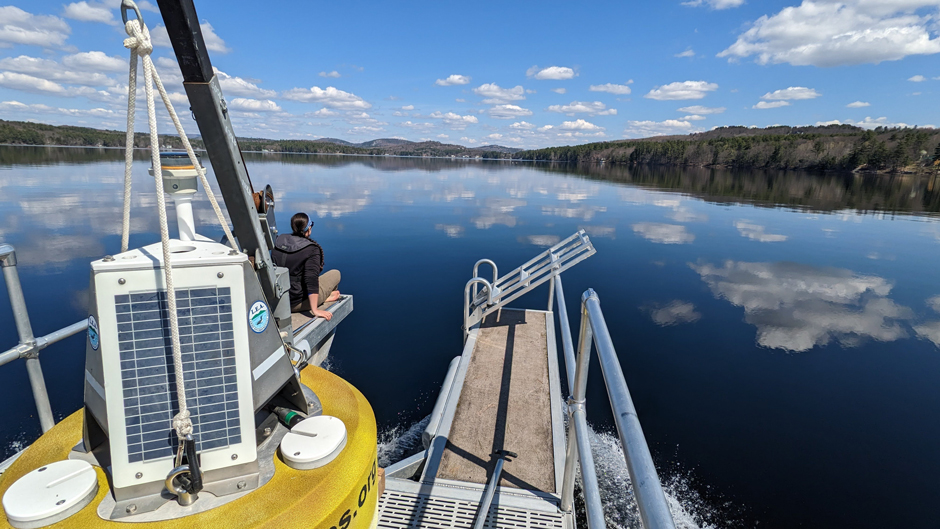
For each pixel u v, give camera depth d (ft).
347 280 36.22
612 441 16.70
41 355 20.47
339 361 22.12
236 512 4.43
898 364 23.98
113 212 57.93
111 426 4.30
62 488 4.31
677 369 22.57
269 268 6.56
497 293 18.83
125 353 4.29
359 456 5.46
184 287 4.41
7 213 55.83
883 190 163.63
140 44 3.84
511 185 145.59
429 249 47.85
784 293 36.06
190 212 5.29
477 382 13.92
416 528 8.41
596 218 75.36
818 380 21.99
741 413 18.84
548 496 9.17
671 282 38.22
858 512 13.73
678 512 13.60
